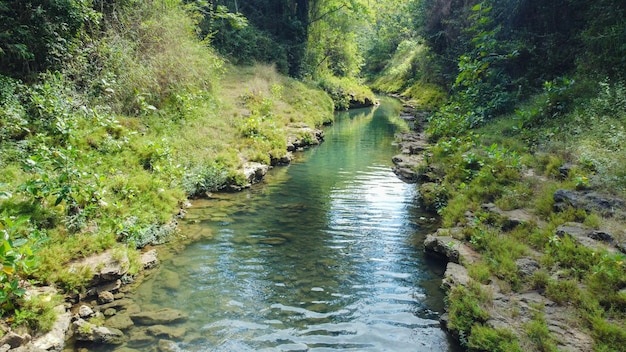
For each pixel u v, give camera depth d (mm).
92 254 5820
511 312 4492
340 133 18984
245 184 10219
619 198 6039
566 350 3799
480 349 4199
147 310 5043
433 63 25969
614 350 3707
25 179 6453
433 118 17062
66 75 9422
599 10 11836
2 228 4883
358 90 32719
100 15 10430
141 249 6613
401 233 7598
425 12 22844
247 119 14000
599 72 10906
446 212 7883
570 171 7105
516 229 6238
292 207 8914
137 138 9484
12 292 4375
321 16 30703
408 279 5934
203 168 9836
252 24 27062
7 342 4000
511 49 13828
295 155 14281
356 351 4375
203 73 14391
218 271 6062
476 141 10945
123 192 7461
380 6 53938
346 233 7570
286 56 27562
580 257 5016
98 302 5180
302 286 5691
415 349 4430
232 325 4777
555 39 13453
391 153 14586
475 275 5293
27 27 8641
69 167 6652
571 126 9164
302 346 4434
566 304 4500
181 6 16000
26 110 7898
